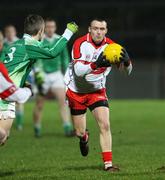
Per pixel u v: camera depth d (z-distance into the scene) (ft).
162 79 218.18
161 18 234.58
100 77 74.13
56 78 116.88
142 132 119.55
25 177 70.79
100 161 83.25
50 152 93.97
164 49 227.40
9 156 90.22
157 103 185.47
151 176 69.92
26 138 112.98
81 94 74.95
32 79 119.14
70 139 111.24
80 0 232.32
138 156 87.86
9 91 60.80
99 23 71.97
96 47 72.54
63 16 230.68
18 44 67.56
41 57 66.95
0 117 66.23
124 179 68.28
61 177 70.44
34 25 67.51
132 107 172.76
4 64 67.15
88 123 135.74
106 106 74.02
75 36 214.48
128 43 231.09
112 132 119.24
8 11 231.30
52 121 142.51
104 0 233.76
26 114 159.63
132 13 234.58
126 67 69.10
